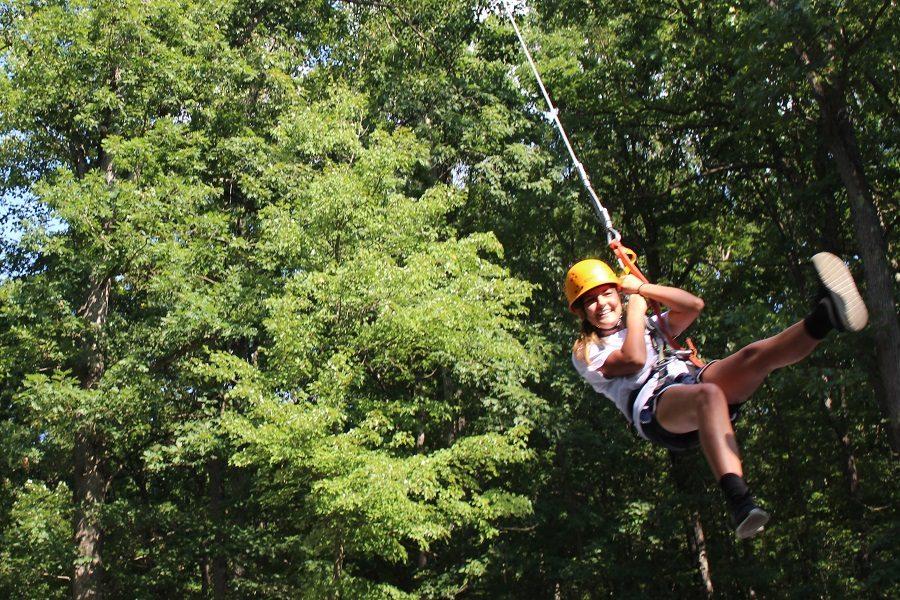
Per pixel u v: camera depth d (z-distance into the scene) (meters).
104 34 20.27
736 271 26.25
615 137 25.12
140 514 20.00
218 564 22.69
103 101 19.80
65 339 19.91
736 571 24.78
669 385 4.15
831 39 17.30
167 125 20.09
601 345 4.62
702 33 20.52
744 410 28.05
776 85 17.62
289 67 24.64
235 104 22.41
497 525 23.11
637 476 27.31
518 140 24.66
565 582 24.20
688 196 26.67
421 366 20.19
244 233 22.58
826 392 19.03
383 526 16.55
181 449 18.58
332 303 17.33
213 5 22.47
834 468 28.45
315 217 17.88
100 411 18.58
